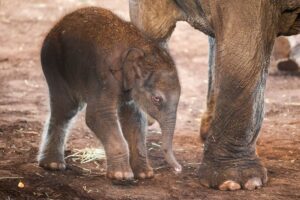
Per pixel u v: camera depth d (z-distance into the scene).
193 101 18.91
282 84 20.55
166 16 12.98
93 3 33.69
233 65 11.35
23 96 18.88
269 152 14.02
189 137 15.21
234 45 11.31
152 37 13.05
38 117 16.55
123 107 11.88
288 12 11.63
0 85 20.19
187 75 22.11
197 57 24.81
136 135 12.05
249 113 11.53
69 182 12.02
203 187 11.86
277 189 11.77
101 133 11.46
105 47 11.54
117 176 11.29
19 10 32.19
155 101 11.20
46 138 12.74
